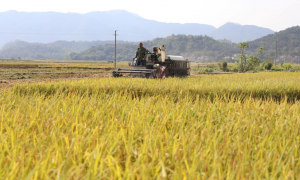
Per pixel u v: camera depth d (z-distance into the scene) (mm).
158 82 19219
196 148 5395
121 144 5840
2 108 9305
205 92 15844
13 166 4273
